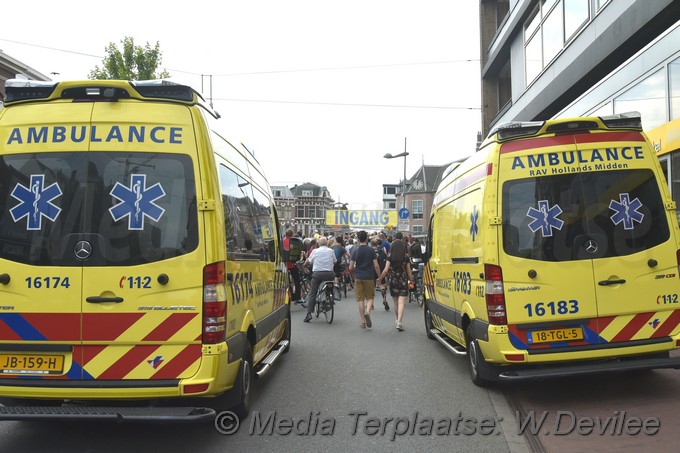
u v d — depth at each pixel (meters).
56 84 4.24
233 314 4.46
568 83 15.98
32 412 3.92
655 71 10.85
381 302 15.63
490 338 5.23
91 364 4.08
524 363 5.16
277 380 6.52
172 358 4.09
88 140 4.22
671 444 4.16
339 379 6.56
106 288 4.10
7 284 4.12
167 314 4.09
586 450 4.16
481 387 6.12
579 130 5.41
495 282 5.23
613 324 5.21
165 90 4.28
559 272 5.21
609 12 13.63
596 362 5.23
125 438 4.58
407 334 9.85
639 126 5.45
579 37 15.50
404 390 6.05
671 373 6.26
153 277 4.11
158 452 4.26
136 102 4.26
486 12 28.25
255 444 4.45
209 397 4.40
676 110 10.11
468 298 6.05
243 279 4.90
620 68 12.43
